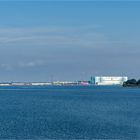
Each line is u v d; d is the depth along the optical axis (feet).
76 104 490.49
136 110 388.37
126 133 220.84
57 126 251.60
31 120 288.71
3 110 390.42
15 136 208.44
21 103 515.91
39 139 199.21
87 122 276.00
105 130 233.96
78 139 200.13
